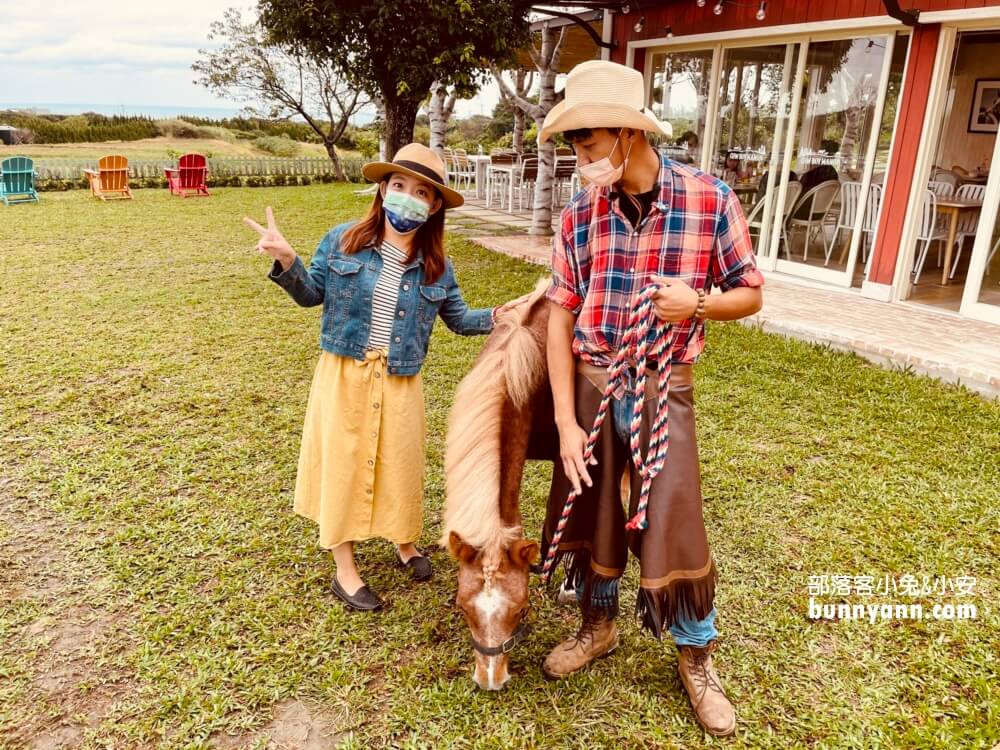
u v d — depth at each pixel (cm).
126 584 267
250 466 357
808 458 369
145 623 246
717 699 206
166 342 546
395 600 262
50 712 209
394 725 206
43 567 276
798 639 241
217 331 576
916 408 427
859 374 484
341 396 242
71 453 367
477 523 184
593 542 204
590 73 171
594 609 221
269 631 244
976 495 327
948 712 210
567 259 197
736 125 853
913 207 642
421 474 261
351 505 248
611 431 197
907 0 623
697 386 463
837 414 422
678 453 188
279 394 449
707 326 600
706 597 194
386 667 229
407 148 235
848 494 332
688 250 181
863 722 207
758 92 813
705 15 838
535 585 273
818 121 746
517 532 193
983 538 296
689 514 189
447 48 702
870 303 662
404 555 277
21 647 235
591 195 188
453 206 245
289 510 319
